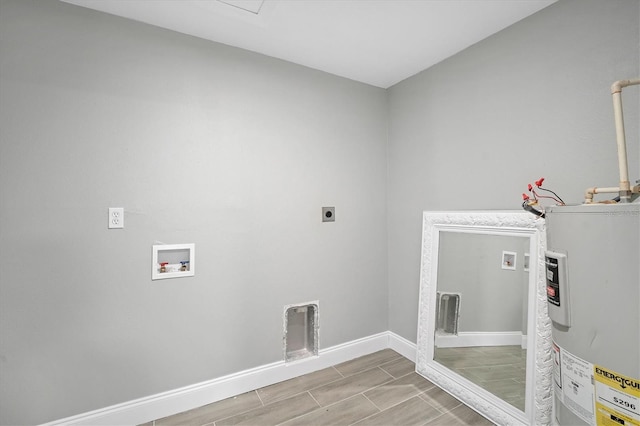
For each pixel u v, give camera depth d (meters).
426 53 2.13
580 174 1.49
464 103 2.06
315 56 2.16
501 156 1.84
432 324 2.17
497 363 1.76
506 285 1.76
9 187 1.45
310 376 2.22
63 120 1.55
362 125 2.58
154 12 1.66
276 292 2.16
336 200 2.44
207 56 1.93
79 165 1.58
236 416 1.78
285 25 1.80
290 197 2.22
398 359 2.47
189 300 1.86
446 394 1.98
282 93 2.20
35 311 1.49
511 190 1.79
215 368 1.94
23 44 1.48
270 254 2.14
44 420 1.51
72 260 1.57
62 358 1.55
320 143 2.36
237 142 2.02
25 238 1.48
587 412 0.99
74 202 1.57
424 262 2.26
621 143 1.11
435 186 2.28
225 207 1.98
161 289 1.79
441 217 2.16
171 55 1.82
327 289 2.39
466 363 1.93
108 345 1.65
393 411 1.82
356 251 2.54
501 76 1.85
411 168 2.48
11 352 1.45
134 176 1.71
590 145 1.46
